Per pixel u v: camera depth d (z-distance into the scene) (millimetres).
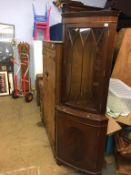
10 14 3322
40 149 2057
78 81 1571
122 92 1878
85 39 1421
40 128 2477
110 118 1641
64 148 1713
